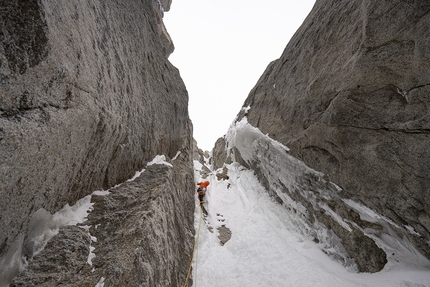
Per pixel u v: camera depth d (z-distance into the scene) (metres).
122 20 4.61
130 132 4.38
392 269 4.81
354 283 4.96
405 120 4.14
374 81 4.59
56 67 2.24
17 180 1.91
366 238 5.41
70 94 2.54
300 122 7.48
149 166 5.59
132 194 3.96
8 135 1.71
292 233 7.62
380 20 4.25
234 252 6.99
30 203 2.23
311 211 7.18
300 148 7.12
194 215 8.02
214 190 12.32
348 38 5.60
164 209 4.14
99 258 2.62
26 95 1.95
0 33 1.69
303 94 7.48
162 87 6.81
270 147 9.35
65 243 2.61
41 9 1.95
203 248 6.79
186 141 10.06
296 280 5.47
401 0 3.89
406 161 4.17
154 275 2.95
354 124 5.09
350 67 5.12
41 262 2.32
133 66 4.80
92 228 3.04
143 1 6.23
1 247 1.95
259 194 10.45
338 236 6.14
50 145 2.26
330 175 6.02
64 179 2.81
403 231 4.58
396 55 4.09
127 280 2.42
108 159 3.87
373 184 4.86
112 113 3.54
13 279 2.07
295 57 9.03
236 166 14.21
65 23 2.40
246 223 8.62
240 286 5.44
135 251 2.70
